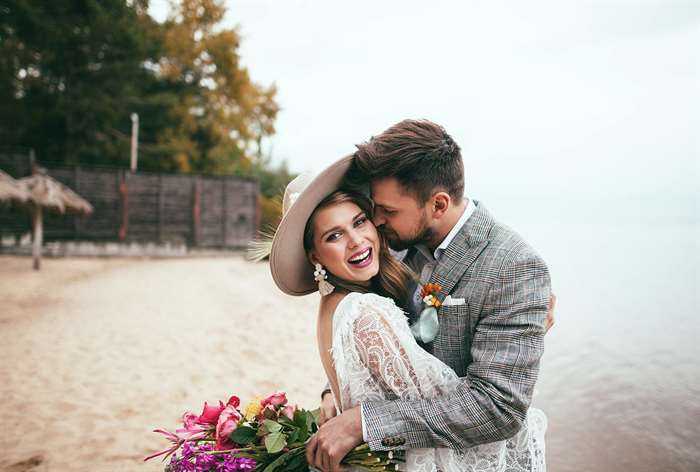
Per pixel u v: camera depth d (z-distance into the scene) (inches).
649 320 331.9
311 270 65.0
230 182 758.5
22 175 590.6
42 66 834.8
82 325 280.5
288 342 254.7
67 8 838.5
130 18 890.7
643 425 145.8
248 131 1056.2
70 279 458.0
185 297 387.9
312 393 177.2
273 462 56.1
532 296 51.9
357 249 56.6
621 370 207.2
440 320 56.1
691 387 183.2
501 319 51.9
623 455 126.0
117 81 868.6
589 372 205.0
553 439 138.7
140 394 174.6
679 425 146.3
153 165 928.9
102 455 127.0
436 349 56.4
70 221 638.5
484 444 53.2
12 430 142.3
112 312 319.3
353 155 57.8
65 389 178.1
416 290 62.1
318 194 57.5
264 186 1026.1
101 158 887.7
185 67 1017.5
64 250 634.8
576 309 378.6
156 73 978.1
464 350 55.6
